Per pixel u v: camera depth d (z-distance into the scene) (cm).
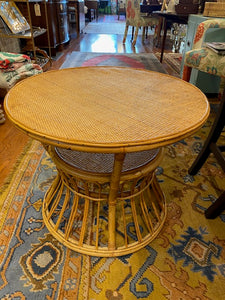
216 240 100
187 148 162
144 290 81
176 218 109
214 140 124
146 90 93
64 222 105
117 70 117
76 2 470
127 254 92
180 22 271
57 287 81
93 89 92
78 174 78
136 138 60
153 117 72
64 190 121
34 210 110
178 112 75
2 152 150
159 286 82
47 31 296
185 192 124
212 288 82
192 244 98
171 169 141
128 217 109
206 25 184
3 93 209
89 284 82
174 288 82
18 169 135
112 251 91
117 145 58
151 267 88
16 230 100
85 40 479
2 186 122
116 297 79
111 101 82
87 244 95
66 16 389
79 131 63
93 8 725
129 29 621
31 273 85
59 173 94
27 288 80
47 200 108
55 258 90
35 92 87
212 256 93
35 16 317
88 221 106
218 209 105
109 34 550
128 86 96
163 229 104
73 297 78
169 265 89
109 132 63
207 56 164
